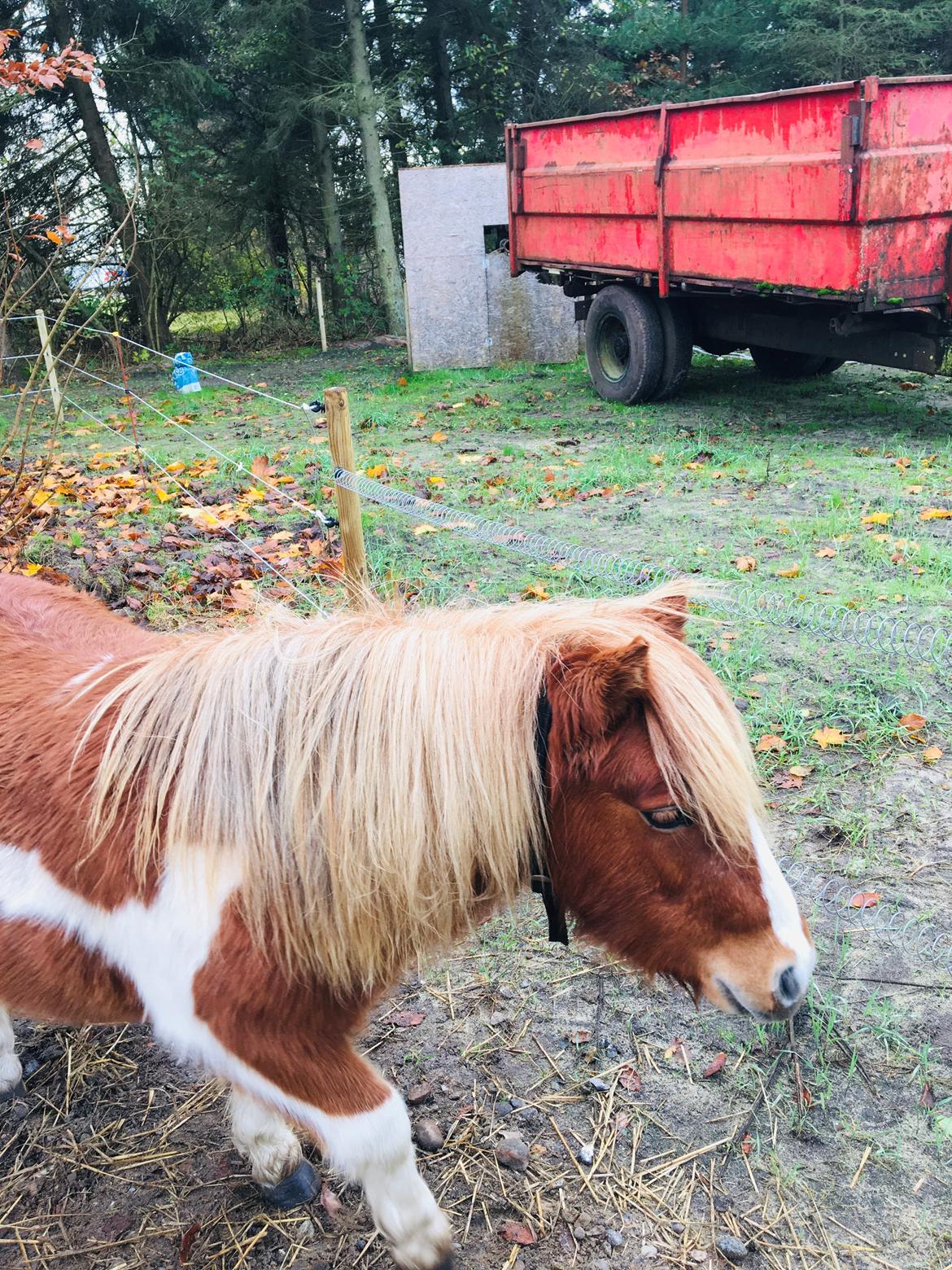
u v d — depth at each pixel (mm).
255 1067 1729
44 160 16938
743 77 19203
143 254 17219
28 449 9438
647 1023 2693
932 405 9359
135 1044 2732
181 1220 2230
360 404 11367
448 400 11367
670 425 9141
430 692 1703
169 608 5141
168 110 16969
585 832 1714
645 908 1723
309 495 7152
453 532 6070
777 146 7477
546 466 7820
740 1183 2242
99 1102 2537
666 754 1610
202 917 1688
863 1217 2152
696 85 19953
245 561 5750
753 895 1660
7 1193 2297
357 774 1678
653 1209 2189
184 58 17359
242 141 18672
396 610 2055
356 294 19516
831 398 9953
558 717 1667
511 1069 2574
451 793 1673
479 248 13430
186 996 1716
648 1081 2516
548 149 10422
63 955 1832
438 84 20375
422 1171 2305
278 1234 2197
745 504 6645
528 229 11109
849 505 6438
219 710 1764
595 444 8633
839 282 7180
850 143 6699
